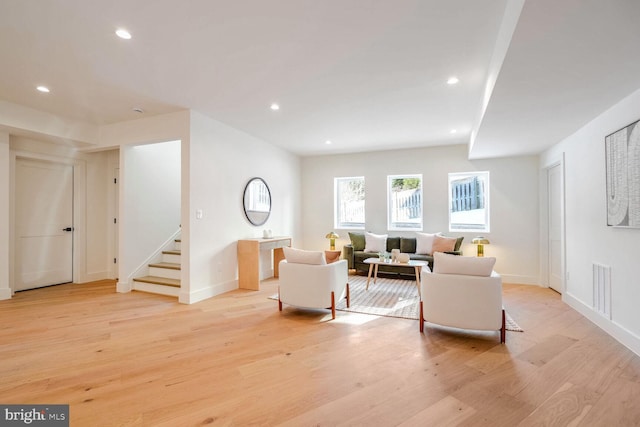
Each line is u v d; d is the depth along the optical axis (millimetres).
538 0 1502
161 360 2391
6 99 3578
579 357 2451
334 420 1686
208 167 4266
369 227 6449
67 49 2500
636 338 2531
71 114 4121
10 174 4254
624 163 2705
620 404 1831
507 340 2799
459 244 5426
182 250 3998
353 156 6605
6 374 2172
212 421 1671
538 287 5000
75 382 2070
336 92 3387
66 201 5020
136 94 3447
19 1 1912
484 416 1719
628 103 2678
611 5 1524
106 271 5465
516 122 3424
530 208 5285
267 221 5684
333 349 2594
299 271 3451
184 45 2457
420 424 1652
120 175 4520
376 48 2492
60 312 3564
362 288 4762
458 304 2787
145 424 1646
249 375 2166
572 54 2002
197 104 3770
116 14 2059
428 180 6004
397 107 3822
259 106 3822
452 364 2330
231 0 1926
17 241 4445
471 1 1923
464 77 2996
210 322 3254
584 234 3531
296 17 2107
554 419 1691
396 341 2766
